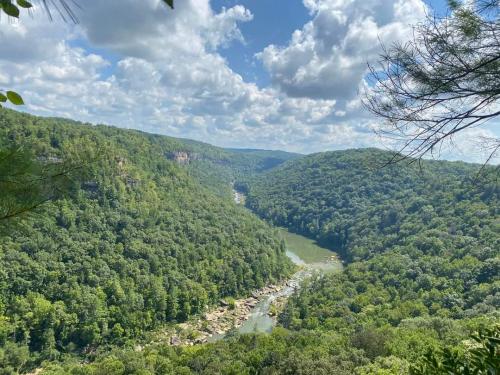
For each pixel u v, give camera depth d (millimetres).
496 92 4539
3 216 2775
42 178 3010
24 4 2061
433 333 35406
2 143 2896
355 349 33094
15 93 2760
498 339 3830
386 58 5148
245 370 34906
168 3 2041
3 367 45719
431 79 4852
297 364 31719
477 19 4488
